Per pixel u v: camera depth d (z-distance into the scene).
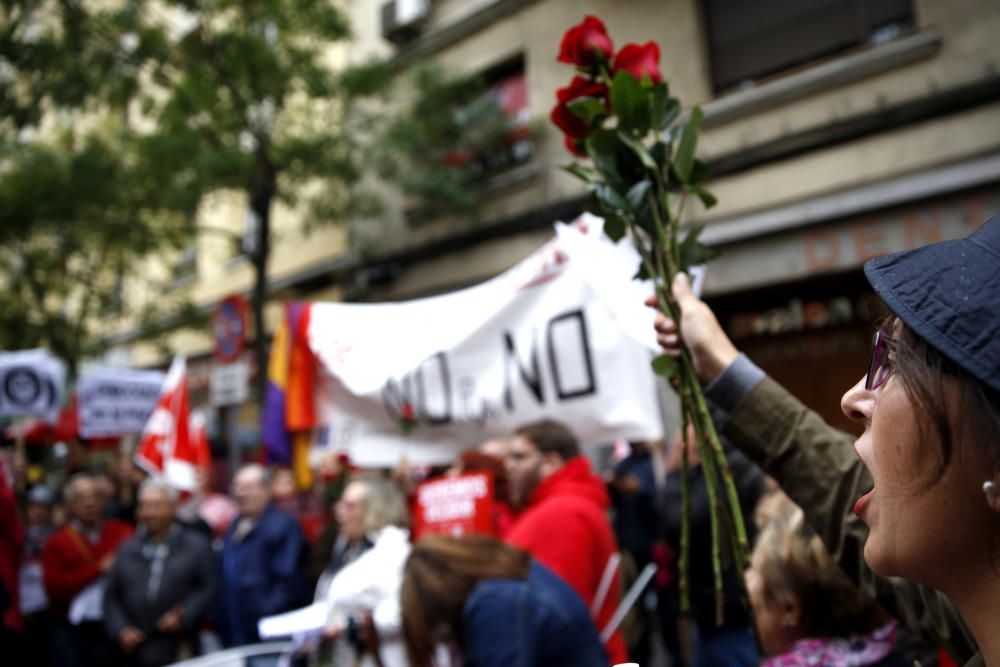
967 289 0.67
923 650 1.64
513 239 8.55
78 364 11.21
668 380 1.58
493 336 3.53
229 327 8.08
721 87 7.21
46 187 8.56
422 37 9.58
